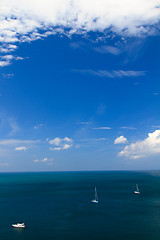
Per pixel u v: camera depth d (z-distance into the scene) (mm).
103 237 97000
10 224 115188
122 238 95812
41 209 148250
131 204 164000
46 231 104750
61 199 187875
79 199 187375
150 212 138625
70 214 135125
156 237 96750
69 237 97250
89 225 113312
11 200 184000
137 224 114250
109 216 129750
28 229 107688
